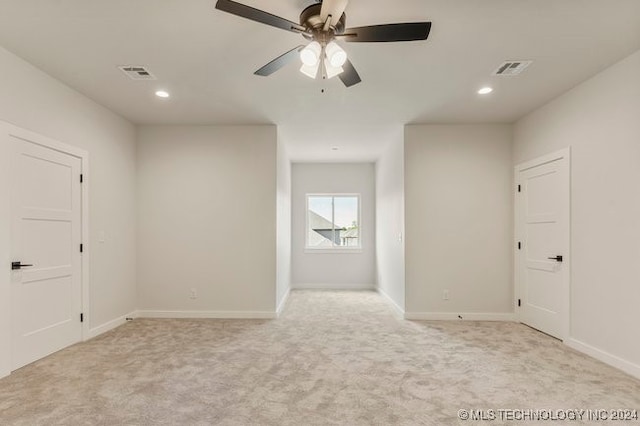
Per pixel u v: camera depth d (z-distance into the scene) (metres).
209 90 3.62
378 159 6.98
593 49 2.79
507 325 4.36
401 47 2.76
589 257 3.29
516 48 2.78
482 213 4.70
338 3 1.85
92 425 2.07
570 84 3.45
